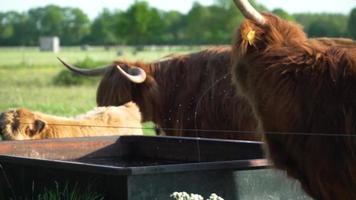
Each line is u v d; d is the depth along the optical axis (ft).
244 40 22.15
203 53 37.22
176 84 37.63
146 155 28.66
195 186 20.29
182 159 27.17
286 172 21.71
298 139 20.92
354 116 19.99
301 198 22.43
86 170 20.30
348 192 20.36
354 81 20.29
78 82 120.37
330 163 20.38
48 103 76.18
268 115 21.71
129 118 34.81
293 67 21.21
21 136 31.14
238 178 21.13
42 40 432.66
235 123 33.81
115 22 404.16
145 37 348.38
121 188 19.47
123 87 37.99
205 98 35.47
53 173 21.66
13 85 114.73
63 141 27.99
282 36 22.29
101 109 34.53
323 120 20.47
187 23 375.04
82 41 530.68
